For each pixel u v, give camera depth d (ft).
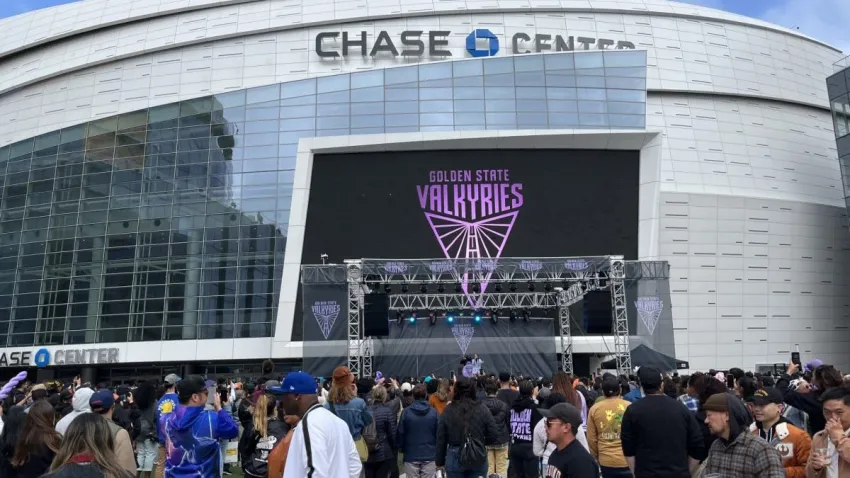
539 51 150.92
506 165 132.67
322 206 131.54
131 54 154.20
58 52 163.02
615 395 28.58
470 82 136.56
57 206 148.66
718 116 158.20
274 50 150.10
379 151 133.39
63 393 40.11
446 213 130.72
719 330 142.61
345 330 99.86
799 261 150.82
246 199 138.21
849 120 142.72
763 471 18.31
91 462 15.70
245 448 28.32
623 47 156.97
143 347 136.36
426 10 151.74
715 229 146.41
